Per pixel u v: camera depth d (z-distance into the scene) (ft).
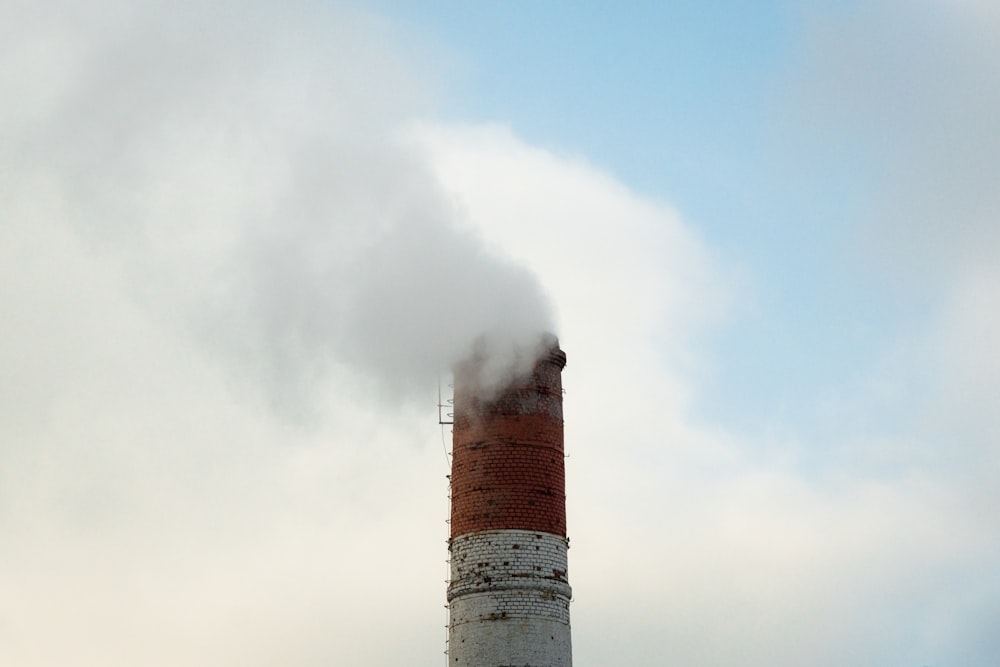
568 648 199.52
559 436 210.18
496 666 193.77
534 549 200.03
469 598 198.49
